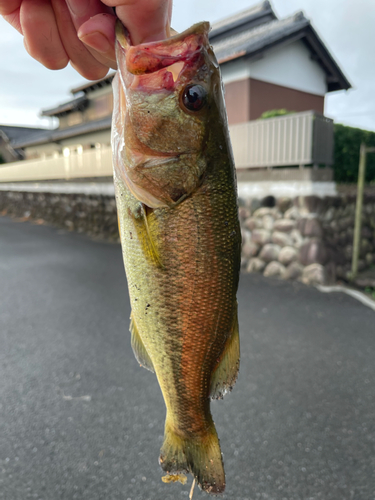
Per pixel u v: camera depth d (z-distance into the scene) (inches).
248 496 17.3
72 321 40.3
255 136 59.6
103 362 30.8
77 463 19.5
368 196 62.9
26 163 145.9
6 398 25.5
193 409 9.0
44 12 7.4
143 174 8.0
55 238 99.9
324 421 22.5
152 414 23.7
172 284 8.3
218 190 8.3
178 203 8.1
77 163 112.9
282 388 26.0
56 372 29.2
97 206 105.1
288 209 55.0
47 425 22.6
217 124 8.2
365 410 23.4
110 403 24.9
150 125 7.9
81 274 61.6
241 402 24.5
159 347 8.6
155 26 7.1
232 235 8.5
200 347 8.7
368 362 29.5
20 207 152.3
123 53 7.4
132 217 8.3
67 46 7.9
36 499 17.3
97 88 149.3
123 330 37.7
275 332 35.5
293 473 18.6
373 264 61.2
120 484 18.3
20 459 19.8
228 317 8.8
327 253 52.5
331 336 34.5
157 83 7.8
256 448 20.4
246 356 30.8
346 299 44.9
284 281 52.7
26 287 54.3
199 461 9.1
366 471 18.6
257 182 58.9
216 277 8.4
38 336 36.4
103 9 7.2
